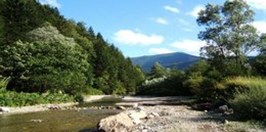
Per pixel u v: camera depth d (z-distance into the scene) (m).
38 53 48.31
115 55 124.94
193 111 26.42
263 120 17.19
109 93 96.31
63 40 57.81
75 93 50.69
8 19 64.81
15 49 47.16
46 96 41.75
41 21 70.88
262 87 18.88
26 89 46.09
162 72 132.75
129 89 116.56
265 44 59.69
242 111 18.50
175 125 17.08
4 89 38.94
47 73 47.09
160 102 43.03
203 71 64.50
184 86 64.06
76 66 52.38
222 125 16.38
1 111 30.42
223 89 29.05
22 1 67.75
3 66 46.03
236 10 61.97
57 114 27.86
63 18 103.88
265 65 38.56
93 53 94.19
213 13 63.62
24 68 46.09
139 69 150.00
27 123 21.97
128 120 18.91
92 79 80.06
